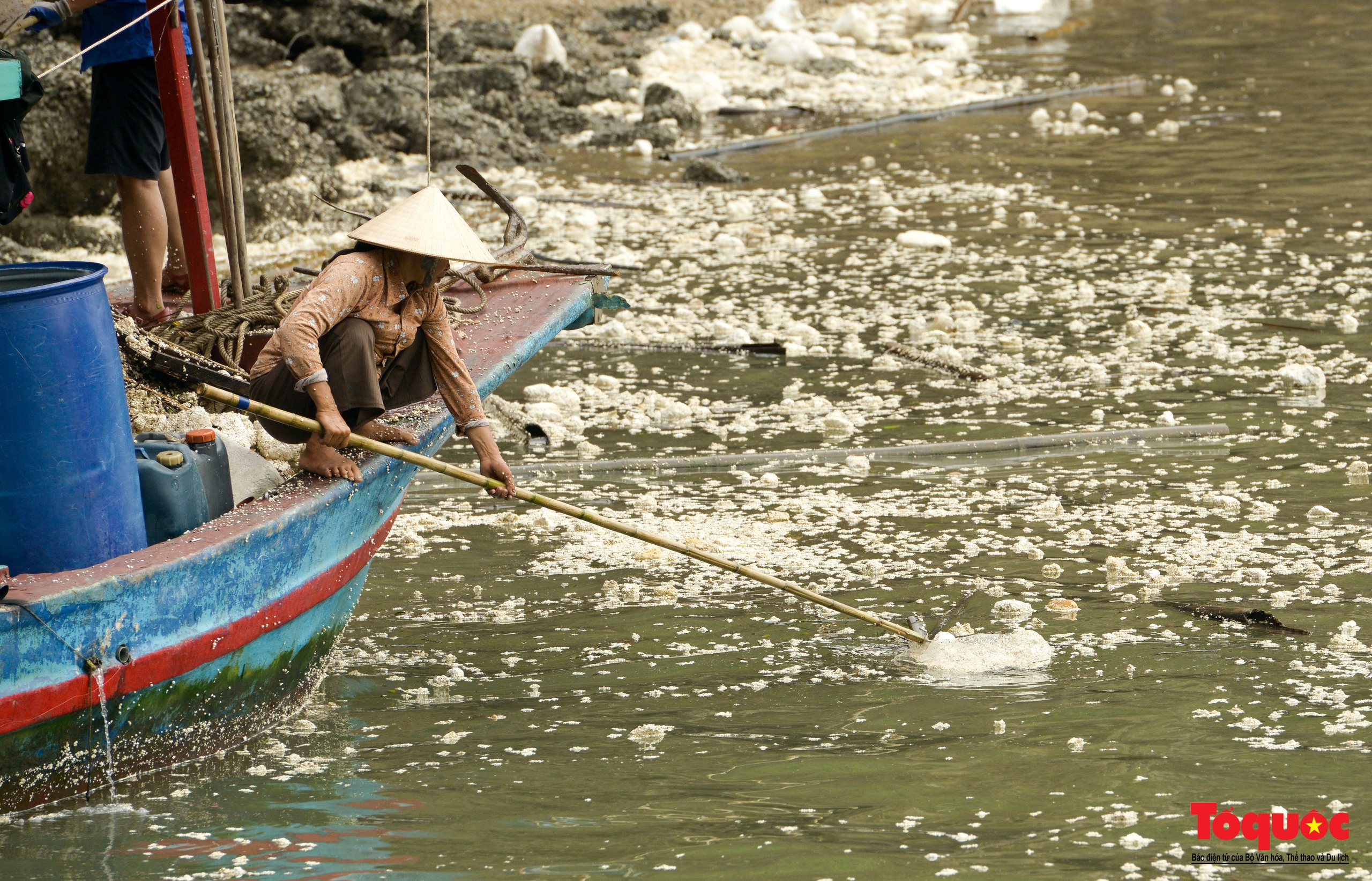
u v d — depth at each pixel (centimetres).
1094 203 5225
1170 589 2242
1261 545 2405
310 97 5950
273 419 1791
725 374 3538
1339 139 6056
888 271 4447
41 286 1597
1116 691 1895
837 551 2444
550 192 5600
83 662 1559
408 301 1886
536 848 1513
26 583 1544
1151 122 6656
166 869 1467
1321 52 8219
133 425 2067
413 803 1623
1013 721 1816
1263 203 5103
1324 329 3697
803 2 10556
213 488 1877
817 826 1552
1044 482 2767
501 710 1894
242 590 1747
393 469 2038
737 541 2495
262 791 1659
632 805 1611
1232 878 1425
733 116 7288
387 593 2320
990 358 3575
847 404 3272
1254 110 6788
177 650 1659
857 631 2141
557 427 3084
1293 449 2877
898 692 1922
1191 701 1855
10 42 2362
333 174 5209
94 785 1639
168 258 2769
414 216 1844
